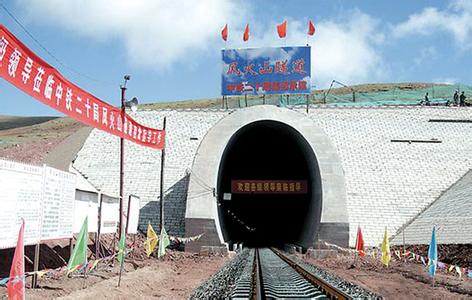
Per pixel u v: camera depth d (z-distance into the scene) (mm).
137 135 19453
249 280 17109
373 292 14734
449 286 16766
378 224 31500
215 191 29281
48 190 12844
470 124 41781
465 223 26281
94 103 14430
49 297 11836
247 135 36062
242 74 44156
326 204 29094
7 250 14781
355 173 35625
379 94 69750
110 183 34844
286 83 43656
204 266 22453
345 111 44000
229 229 41500
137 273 17438
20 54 9812
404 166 36406
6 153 40094
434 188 34250
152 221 31547
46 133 62188
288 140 36219
